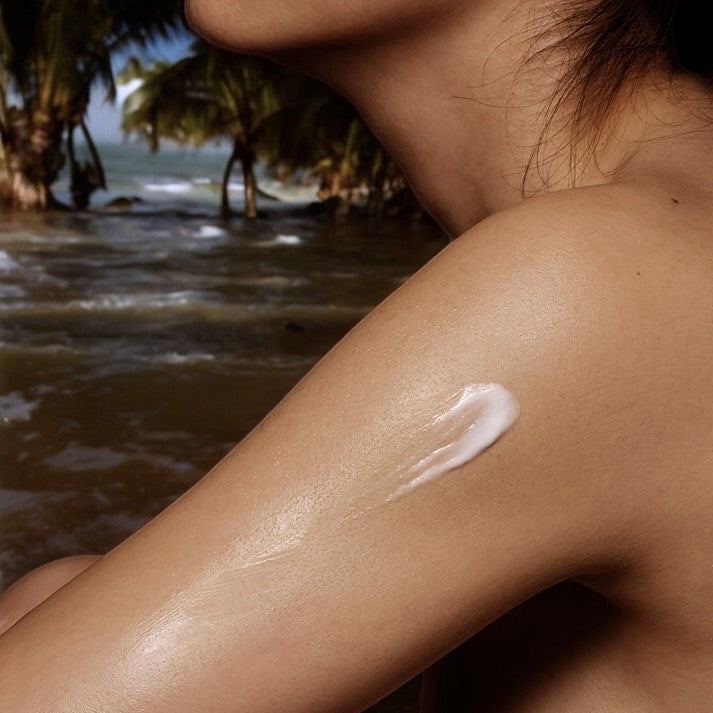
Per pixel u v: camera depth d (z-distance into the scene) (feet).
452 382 1.41
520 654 2.07
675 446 1.48
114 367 18.28
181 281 33.24
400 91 2.07
